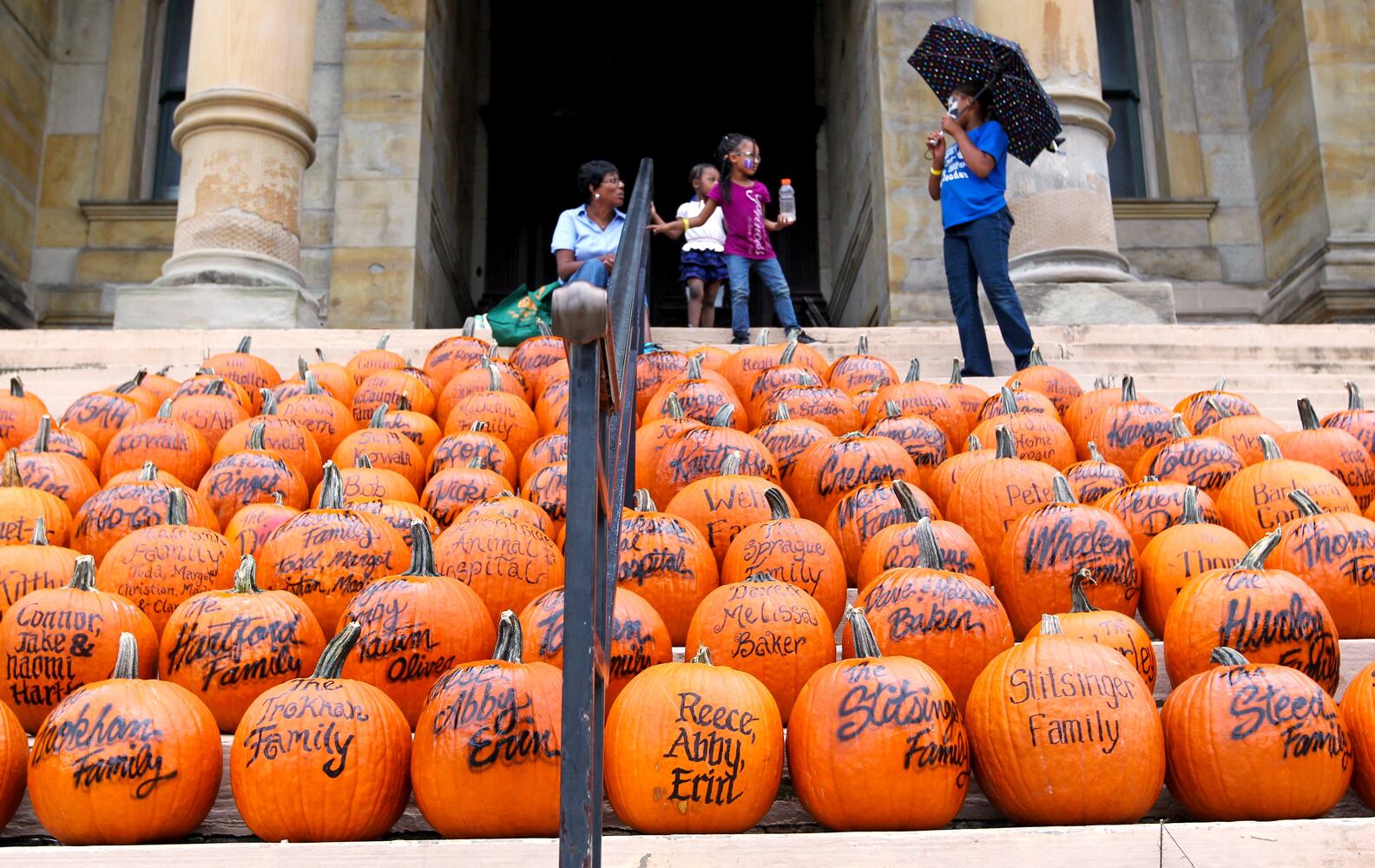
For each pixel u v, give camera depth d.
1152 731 2.78
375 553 3.71
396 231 12.77
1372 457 4.99
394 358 6.54
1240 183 14.70
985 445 4.99
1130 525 4.09
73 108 15.07
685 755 2.70
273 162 9.48
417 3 13.38
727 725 2.74
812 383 5.80
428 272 13.49
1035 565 3.71
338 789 2.71
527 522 3.94
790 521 3.88
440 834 2.84
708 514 4.13
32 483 4.54
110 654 3.30
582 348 2.00
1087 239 9.34
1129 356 7.69
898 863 2.49
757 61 17.25
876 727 2.74
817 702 2.83
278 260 9.35
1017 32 9.85
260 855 2.51
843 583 3.83
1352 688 3.01
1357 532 3.76
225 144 9.40
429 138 13.51
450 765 2.73
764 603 3.30
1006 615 3.44
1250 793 2.76
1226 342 7.85
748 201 8.29
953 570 3.68
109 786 2.69
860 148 14.29
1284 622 3.25
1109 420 5.21
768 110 17.06
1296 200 13.73
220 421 5.43
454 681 2.86
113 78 15.21
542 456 4.88
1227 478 4.54
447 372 6.54
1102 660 2.86
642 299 4.27
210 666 3.17
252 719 2.79
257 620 3.24
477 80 17.09
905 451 4.78
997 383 6.69
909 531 3.81
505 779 2.73
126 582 3.67
